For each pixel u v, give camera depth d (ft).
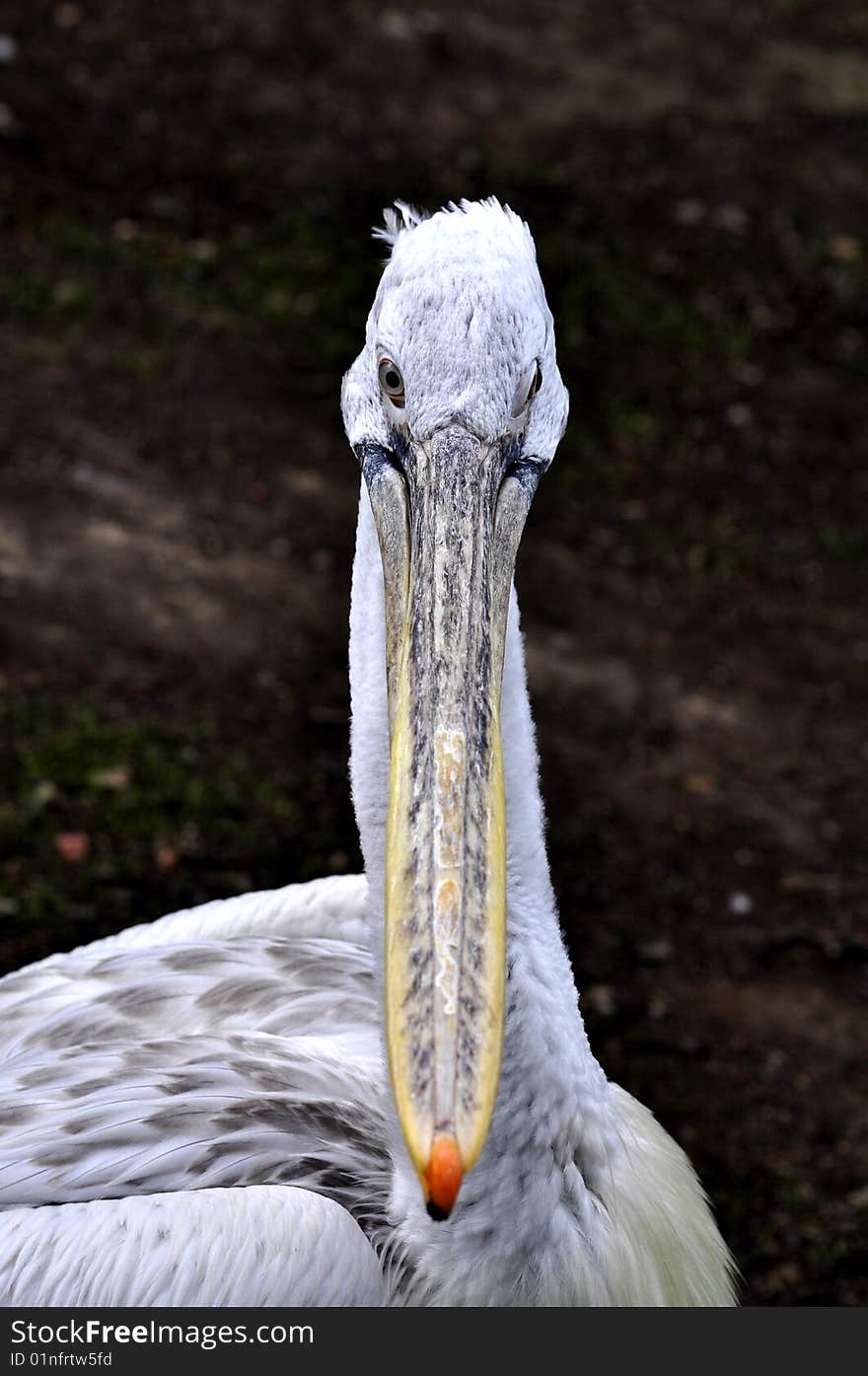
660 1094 20.81
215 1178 11.84
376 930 12.04
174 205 38.01
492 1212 11.10
